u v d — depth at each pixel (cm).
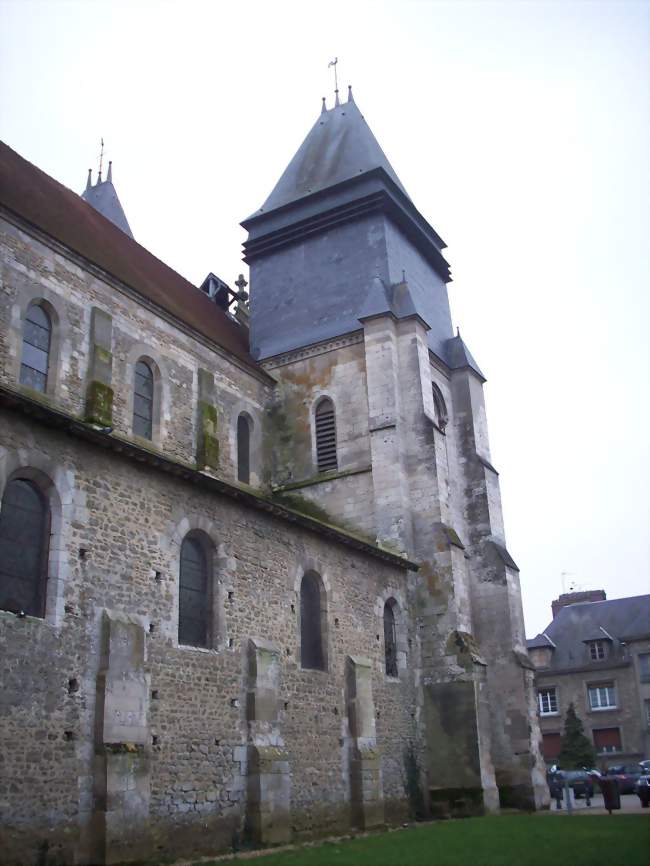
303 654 1861
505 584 2695
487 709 2281
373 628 2127
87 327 2012
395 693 2150
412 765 2142
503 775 2489
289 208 3095
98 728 1300
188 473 1584
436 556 2403
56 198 2347
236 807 1534
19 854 1152
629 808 2344
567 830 1506
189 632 1564
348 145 3198
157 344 2245
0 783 1151
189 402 2325
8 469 1284
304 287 2959
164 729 1422
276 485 2683
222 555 1659
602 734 5106
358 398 2666
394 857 1219
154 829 1352
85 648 1327
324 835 1731
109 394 1981
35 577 1306
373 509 2494
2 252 1817
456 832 1596
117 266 2245
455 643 2292
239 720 1597
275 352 2848
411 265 3038
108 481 1445
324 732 1828
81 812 1252
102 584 1384
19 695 1207
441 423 2892
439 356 2953
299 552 1897
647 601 5516
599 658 5306
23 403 1291
